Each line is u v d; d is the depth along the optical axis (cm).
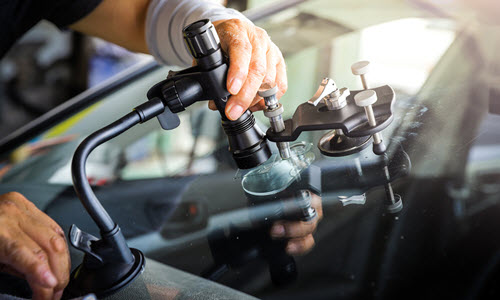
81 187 63
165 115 74
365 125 73
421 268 52
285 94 98
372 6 121
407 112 81
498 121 71
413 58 96
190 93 73
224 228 70
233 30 85
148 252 71
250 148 80
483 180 61
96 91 122
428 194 62
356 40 108
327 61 104
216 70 73
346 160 75
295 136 77
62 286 63
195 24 73
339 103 75
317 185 72
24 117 256
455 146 70
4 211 68
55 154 105
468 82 83
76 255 75
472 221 56
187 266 65
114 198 87
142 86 117
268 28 125
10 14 120
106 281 64
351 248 58
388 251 56
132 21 124
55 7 124
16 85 256
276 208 70
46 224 68
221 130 96
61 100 259
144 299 61
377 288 52
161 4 118
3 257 62
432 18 108
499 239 52
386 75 93
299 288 55
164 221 77
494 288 48
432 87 86
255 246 64
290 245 62
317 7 128
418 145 73
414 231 58
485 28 98
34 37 253
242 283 59
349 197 67
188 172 87
